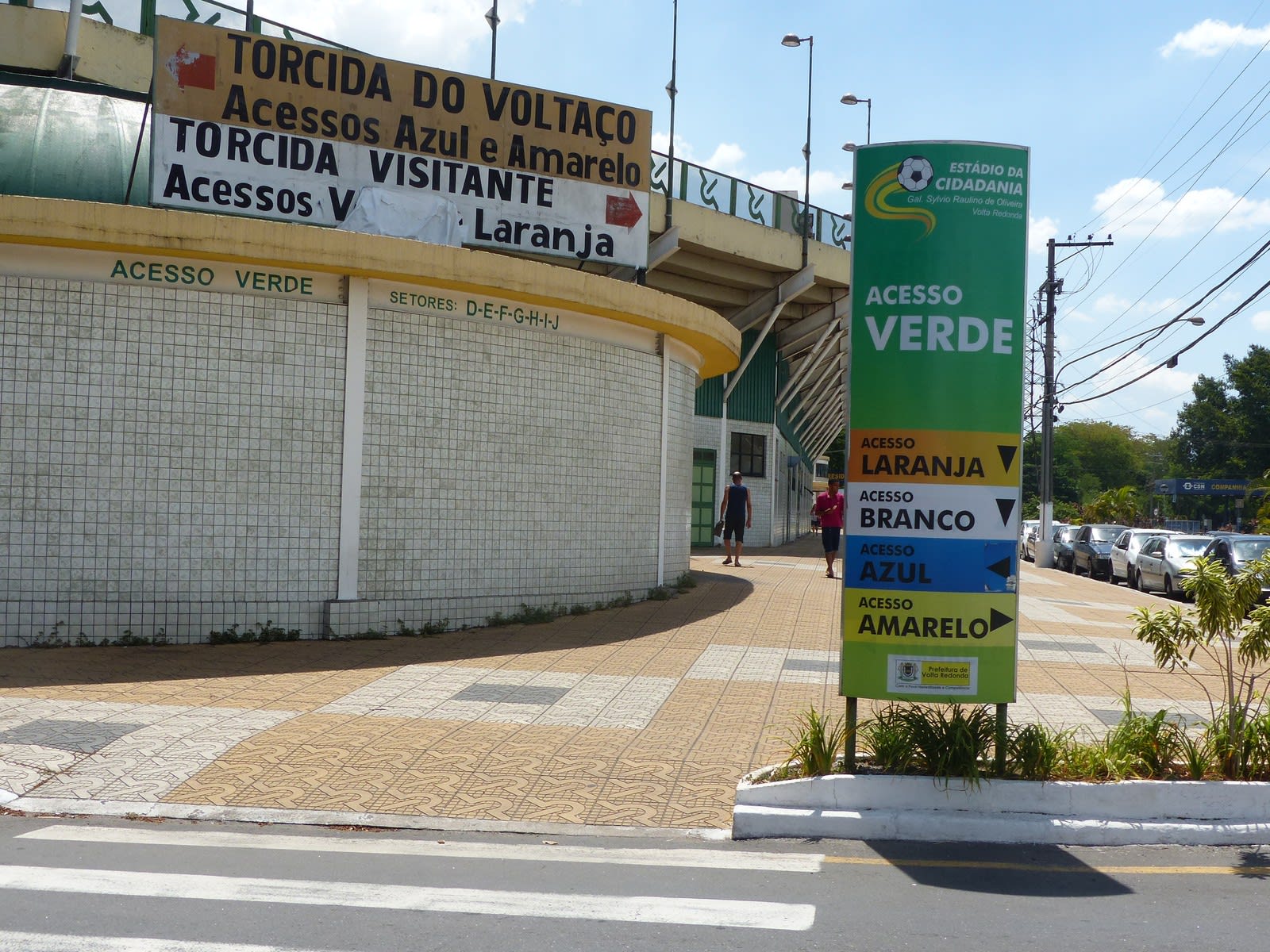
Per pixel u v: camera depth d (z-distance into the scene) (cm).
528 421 1356
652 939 473
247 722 831
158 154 1314
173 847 592
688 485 1761
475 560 1303
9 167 1382
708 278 2492
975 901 533
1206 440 9456
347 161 1405
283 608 1175
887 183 695
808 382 3722
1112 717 933
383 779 712
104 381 1120
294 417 1181
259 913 495
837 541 2042
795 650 1224
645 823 656
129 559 1126
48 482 1105
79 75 1686
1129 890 554
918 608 682
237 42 1352
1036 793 653
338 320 1202
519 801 682
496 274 1244
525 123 1516
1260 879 574
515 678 1022
